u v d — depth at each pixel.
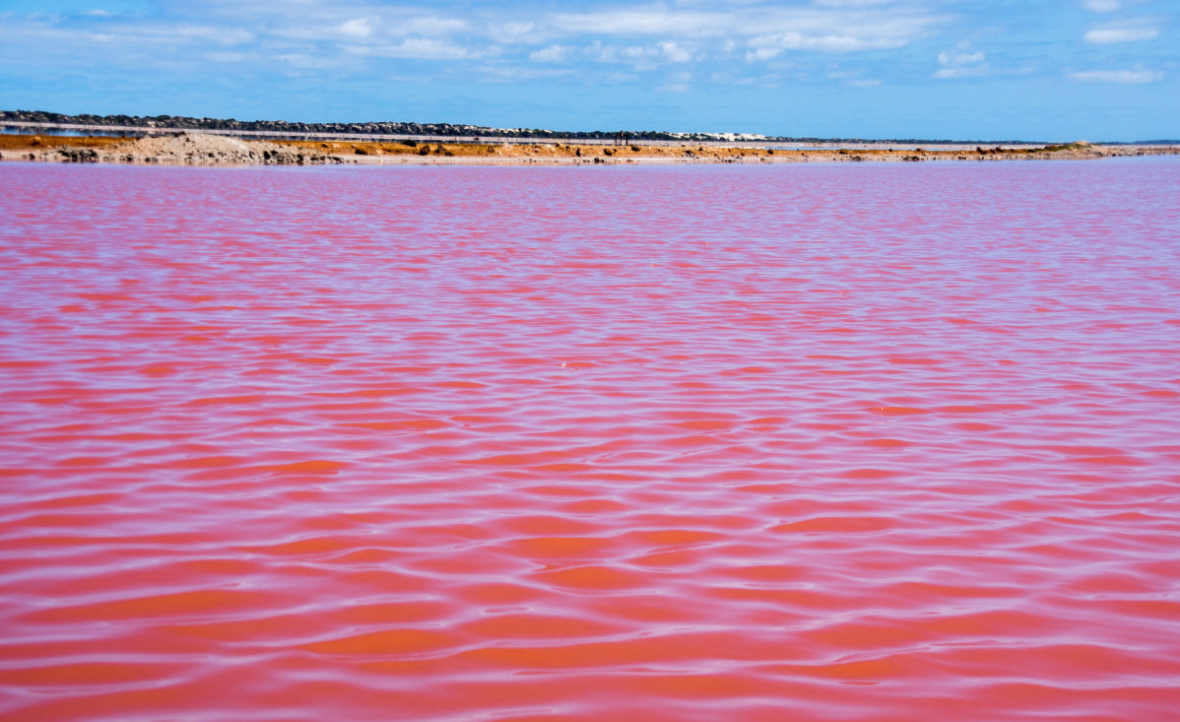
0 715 4.80
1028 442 9.52
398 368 12.10
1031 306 16.80
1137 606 6.13
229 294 17.03
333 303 16.36
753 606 6.06
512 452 9.04
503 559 6.72
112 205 36.03
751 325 15.02
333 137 142.50
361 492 7.99
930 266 21.88
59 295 16.53
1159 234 29.47
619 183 64.62
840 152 170.00
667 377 11.83
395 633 5.66
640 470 8.59
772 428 9.87
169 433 9.47
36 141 87.25
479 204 41.44
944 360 12.84
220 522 7.33
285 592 6.18
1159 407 10.75
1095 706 5.00
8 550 6.79
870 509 7.74
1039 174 87.81
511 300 16.91
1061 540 7.17
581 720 4.82
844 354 13.12
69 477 8.26
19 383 11.14
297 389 11.09
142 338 13.52
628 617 5.89
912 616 5.96
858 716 4.88
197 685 5.10
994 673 5.31
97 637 5.59
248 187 50.62
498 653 5.45
